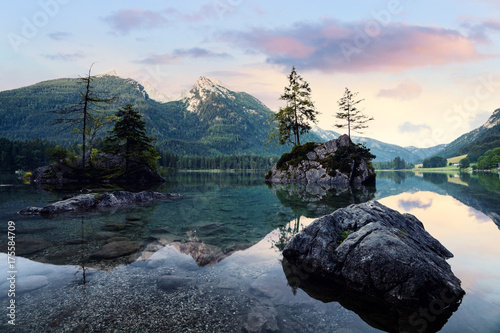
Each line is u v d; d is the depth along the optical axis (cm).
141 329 465
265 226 1355
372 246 718
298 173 5397
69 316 501
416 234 973
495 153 14488
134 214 1620
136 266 774
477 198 2492
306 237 861
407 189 3544
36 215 1517
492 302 597
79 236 1085
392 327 512
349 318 542
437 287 630
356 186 4138
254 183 4900
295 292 649
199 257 872
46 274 702
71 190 2791
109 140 4222
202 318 507
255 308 554
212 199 2427
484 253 930
